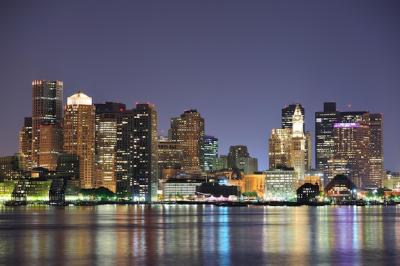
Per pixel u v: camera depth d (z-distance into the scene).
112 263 165.75
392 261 169.12
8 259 174.38
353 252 189.12
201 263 166.75
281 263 166.50
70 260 171.75
